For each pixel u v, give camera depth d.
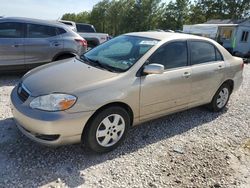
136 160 3.41
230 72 5.20
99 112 3.27
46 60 7.11
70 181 2.91
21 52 6.70
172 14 50.41
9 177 2.88
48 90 3.13
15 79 6.82
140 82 3.62
